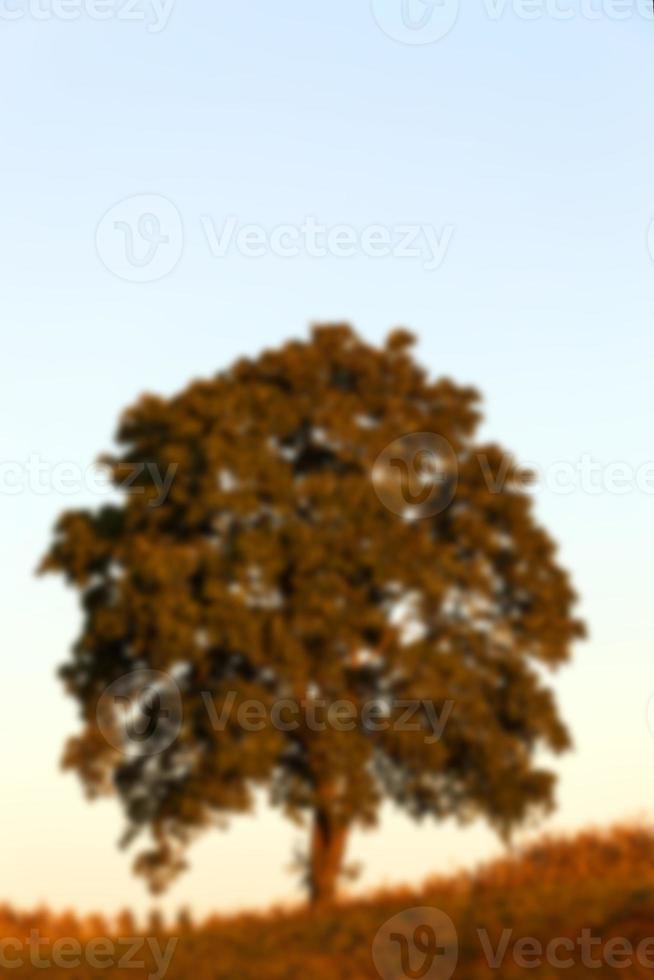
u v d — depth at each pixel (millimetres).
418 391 47250
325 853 45094
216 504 43656
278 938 36688
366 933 35125
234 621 43031
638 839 41719
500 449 47250
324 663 43844
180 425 45531
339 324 47062
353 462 45750
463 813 45188
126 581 44062
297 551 43531
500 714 45719
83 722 45031
